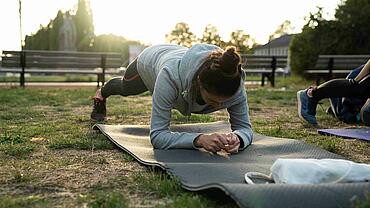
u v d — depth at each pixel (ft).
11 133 14.38
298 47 54.08
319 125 17.74
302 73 53.31
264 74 44.73
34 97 27.55
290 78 55.67
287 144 12.00
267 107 24.56
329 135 15.06
